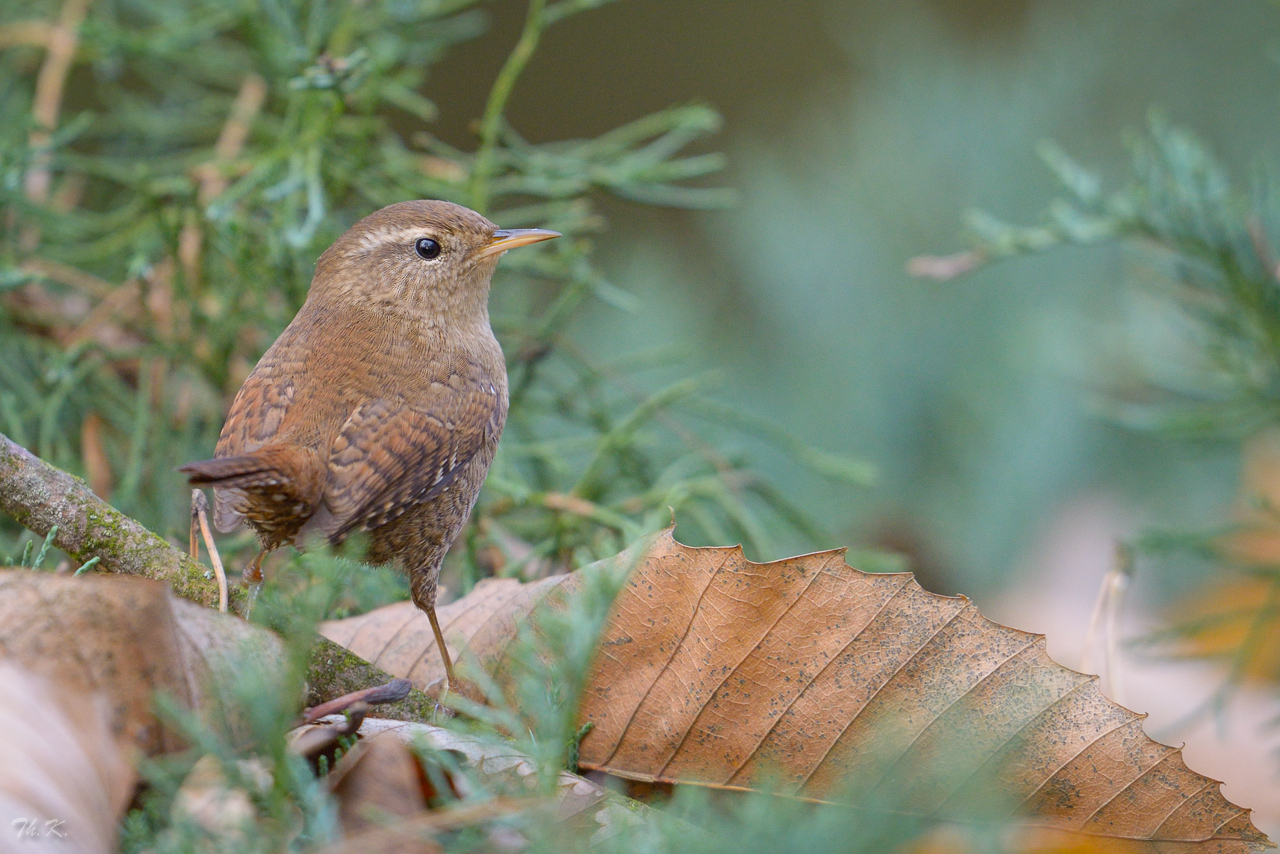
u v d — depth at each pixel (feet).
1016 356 35.76
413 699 17.26
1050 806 15.55
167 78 37.86
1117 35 41.09
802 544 29.76
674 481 29.09
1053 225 27.76
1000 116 40.09
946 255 38.45
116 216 31.19
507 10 55.57
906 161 39.75
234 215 30.12
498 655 18.28
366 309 23.89
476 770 13.71
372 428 21.34
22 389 27.55
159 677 13.16
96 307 31.19
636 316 38.70
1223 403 26.45
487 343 25.20
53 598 13.15
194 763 12.62
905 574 15.90
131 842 11.88
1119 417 27.27
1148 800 15.30
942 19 45.03
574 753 16.37
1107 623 22.61
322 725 14.33
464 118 55.16
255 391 21.79
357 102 31.65
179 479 27.09
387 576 23.72
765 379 37.76
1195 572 33.83
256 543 24.47
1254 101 40.22
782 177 41.75
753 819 10.91
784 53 56.24
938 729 15.60
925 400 36.40
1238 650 24.61
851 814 11.12
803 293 38.50
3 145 28.71
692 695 16.34
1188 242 25.98
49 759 11.53
